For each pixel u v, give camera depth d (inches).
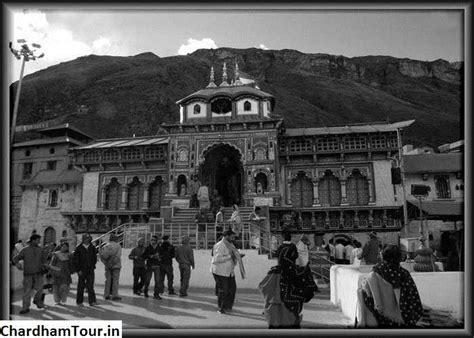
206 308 436.8
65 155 1865.2
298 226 1131.9
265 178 1141.7
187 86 3405.5
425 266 452.8
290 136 1184.8
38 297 427.8
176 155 1158.3
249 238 765.9
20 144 1931.6
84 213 1257.4
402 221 1118.4
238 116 1164.5
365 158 1173.1
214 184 1230.9
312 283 292.4
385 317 229.5
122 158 1302.9
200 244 798.5
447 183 1200.8
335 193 1181.7
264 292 284.8
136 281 547.2
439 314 355.3
